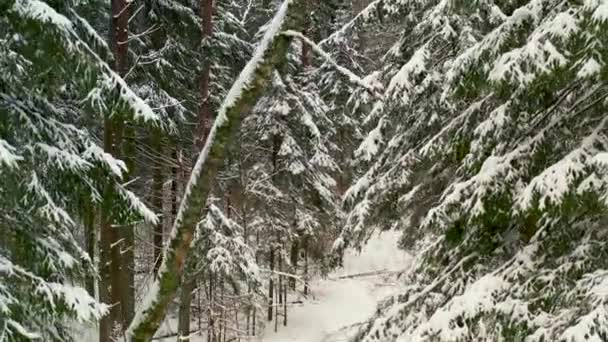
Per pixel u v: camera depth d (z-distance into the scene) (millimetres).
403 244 8266
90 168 6617
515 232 5469
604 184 3969
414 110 7344
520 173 4750
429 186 7180
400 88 6539
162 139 11445
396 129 7746
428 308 5492
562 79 4457
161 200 12383
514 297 4586
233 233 10633
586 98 4664
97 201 6594
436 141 5984
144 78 11188
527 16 4688
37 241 6492
